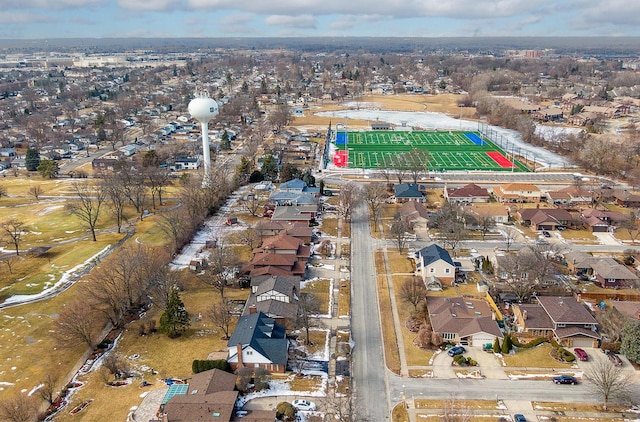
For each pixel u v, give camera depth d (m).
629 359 81.81
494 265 113.88
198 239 133.38
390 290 106.06
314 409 71.81
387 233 136.38
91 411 72.12
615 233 134.88
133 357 85.19
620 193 156.12
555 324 87.75
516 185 159.62
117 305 96.56
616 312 91.12
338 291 106.00
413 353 85.19
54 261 121.19
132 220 148.62
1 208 162.38
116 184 153.62
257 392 75.75
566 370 80.25
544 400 73.56
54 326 93.06
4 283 111.38
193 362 80.00
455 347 85.06
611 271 106.75
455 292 104.94
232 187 172.25
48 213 156.12
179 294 105.12
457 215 138.00
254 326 85.19
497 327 87.94
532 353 84.69
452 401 73.44
